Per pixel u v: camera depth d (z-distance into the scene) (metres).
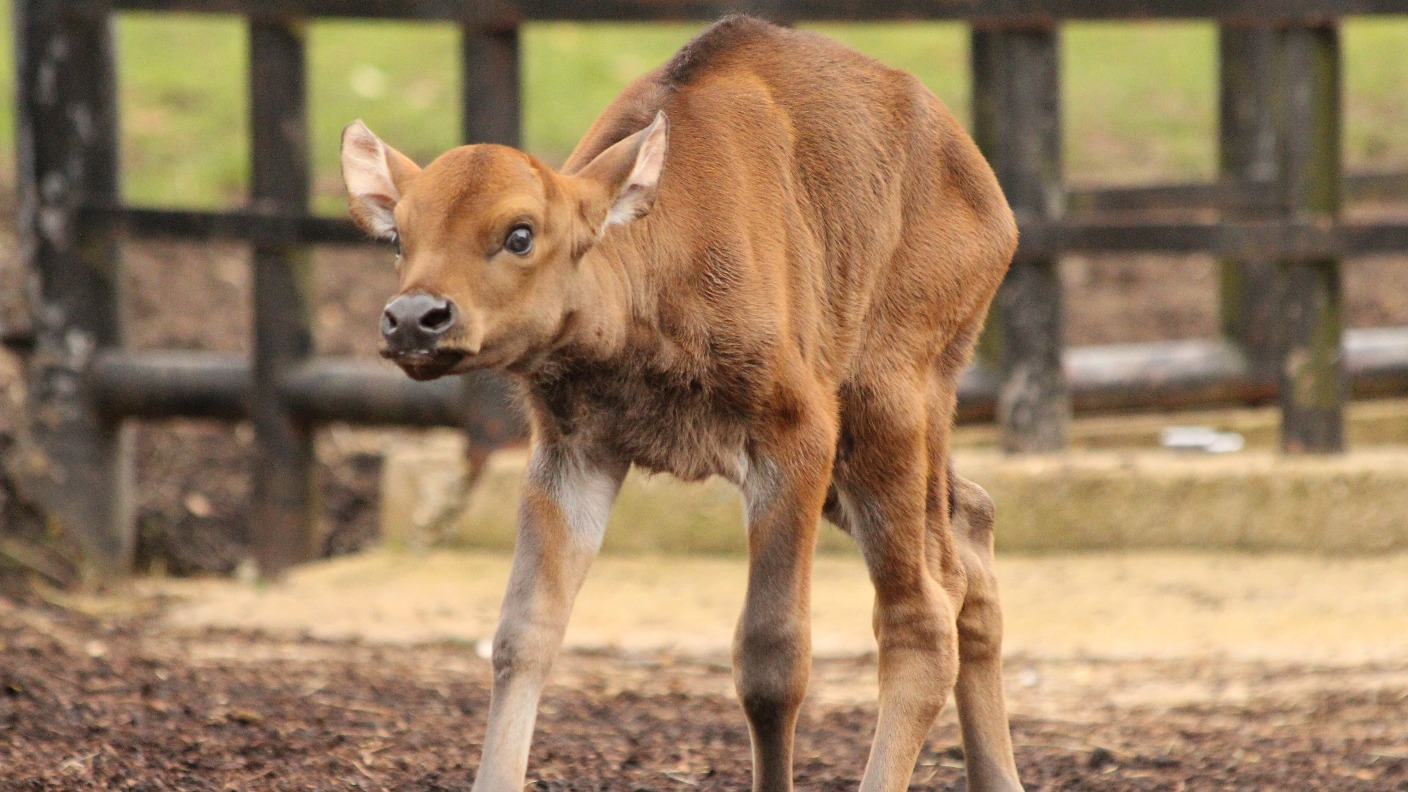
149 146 51.00
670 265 14.65
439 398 31.25
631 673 24.38
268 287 32.22
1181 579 28.84
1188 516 30.20
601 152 15.02
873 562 16.19
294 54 32.22
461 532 31.14
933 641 15.95
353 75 56.41
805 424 15.10
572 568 15.02
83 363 33.25
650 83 15.90
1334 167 30.45
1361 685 23.09
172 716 19.12
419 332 12.63
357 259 45.50
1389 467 30.00
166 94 54.28
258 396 32.31
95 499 33.22
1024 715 22.05
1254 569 29.31
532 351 13.69
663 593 28.92
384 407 31.66
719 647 26.05
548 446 15.20
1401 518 29.89
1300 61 30.22
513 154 13.45
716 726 20.72
